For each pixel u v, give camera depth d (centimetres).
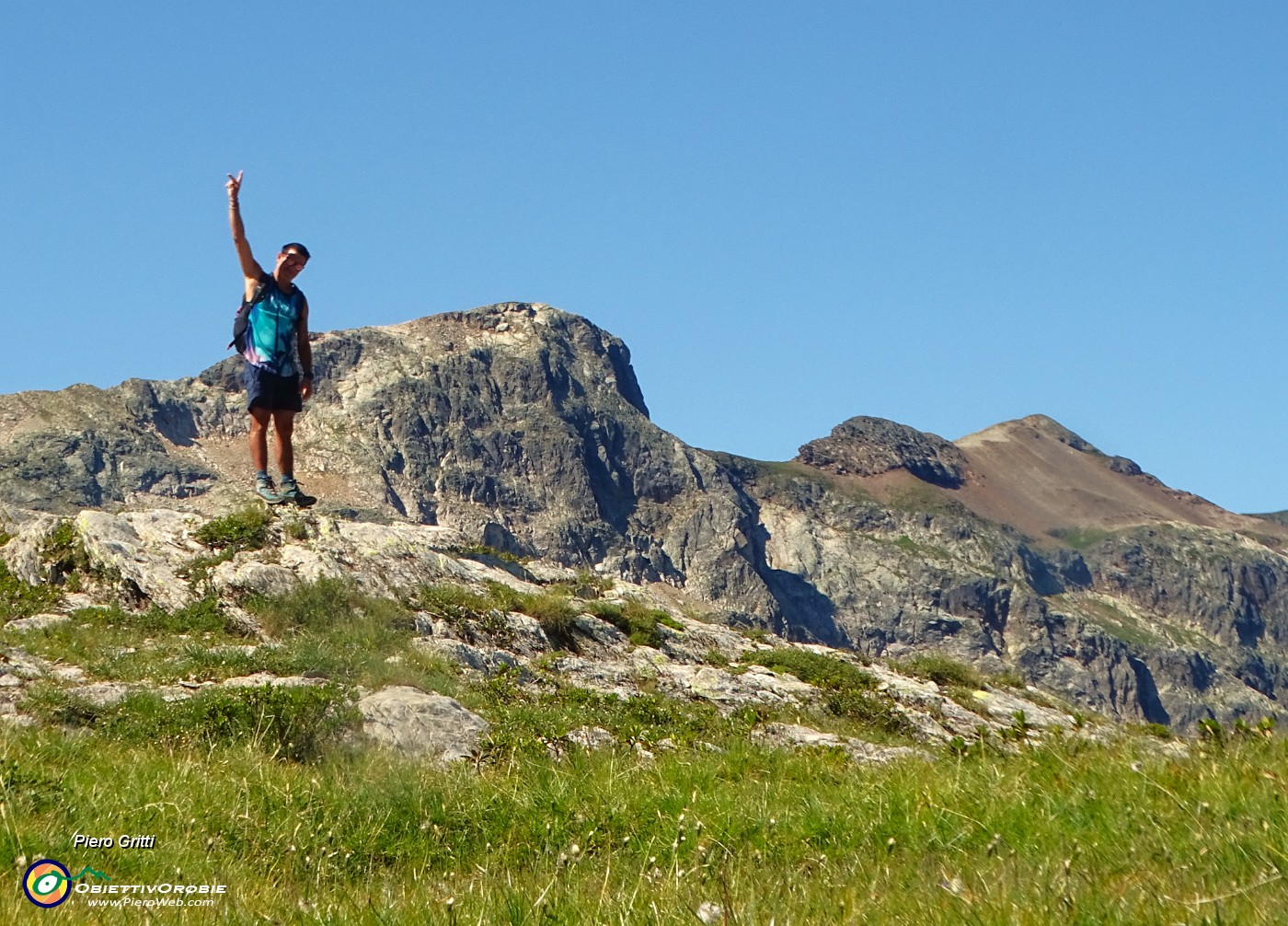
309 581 2288
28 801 1057
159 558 2275
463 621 2369
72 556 2222
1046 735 1462
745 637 2841
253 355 1825
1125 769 1133
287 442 1869
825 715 2347
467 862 1075
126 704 1534
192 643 1973
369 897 912
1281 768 1089
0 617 2028
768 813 1088
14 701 1536
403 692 1706
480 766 1456
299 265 1848
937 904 825
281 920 868
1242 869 859
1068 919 784
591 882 958
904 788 1113
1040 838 967
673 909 841
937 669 2823
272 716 1469
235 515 2453
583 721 1825
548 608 2509
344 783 1251
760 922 805
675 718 2072
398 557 2506
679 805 1120
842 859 990
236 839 1060
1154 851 918
